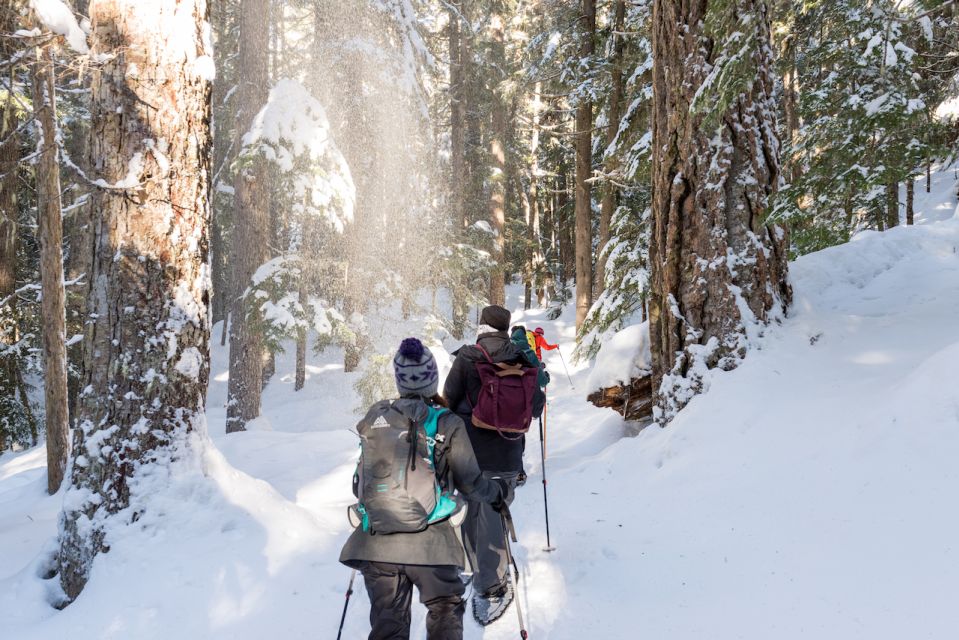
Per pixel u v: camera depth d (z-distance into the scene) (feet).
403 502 8.30
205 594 12.41
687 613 10.52
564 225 99.30
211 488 14.83
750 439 16.15
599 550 13.47
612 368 25.09
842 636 8.93
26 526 21.88
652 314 21.94
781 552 11.54
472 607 11.16
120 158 14.43
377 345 48.14
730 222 19.62
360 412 45.27
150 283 14.60
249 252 45.32
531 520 16.30
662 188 21.03
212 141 15.85
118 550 13.52
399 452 8.41
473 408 12.38
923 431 12.53
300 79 52.80
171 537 13.85
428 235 54.49
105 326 14.57
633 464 18.81
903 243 29.09
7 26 21.93
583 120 52.95
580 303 54.60
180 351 14.89
